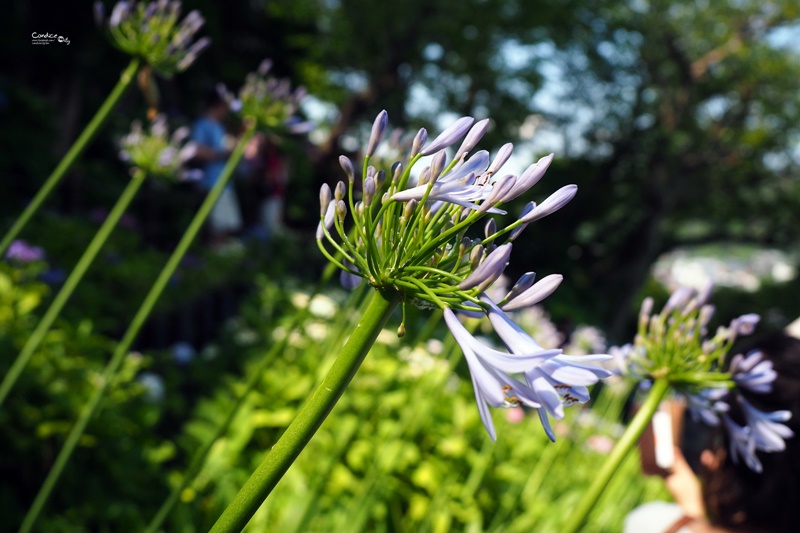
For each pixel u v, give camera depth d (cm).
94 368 354
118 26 222
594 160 2359
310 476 359
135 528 311
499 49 1953
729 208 2623
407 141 188
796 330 185
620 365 166
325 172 1612
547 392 83
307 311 221
